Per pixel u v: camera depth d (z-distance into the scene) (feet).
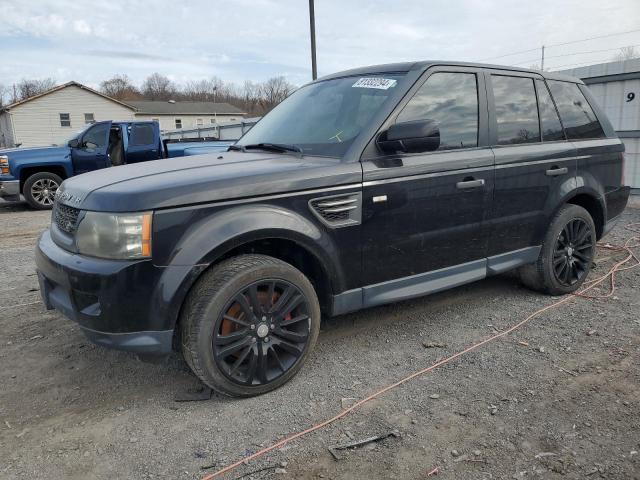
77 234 8.80
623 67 31.37
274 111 13.97
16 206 39.55
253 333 9.25
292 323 9.73
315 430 8.46
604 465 7.42
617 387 9.49
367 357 11.03
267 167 9.73
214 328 8.77
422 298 14.55
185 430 8.57
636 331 11.91
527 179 12.91
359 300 10.54
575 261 14.65
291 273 9.56
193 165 10.39
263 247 10.07
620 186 16.03
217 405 9.31
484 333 12.09
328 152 10.55
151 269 8.34
